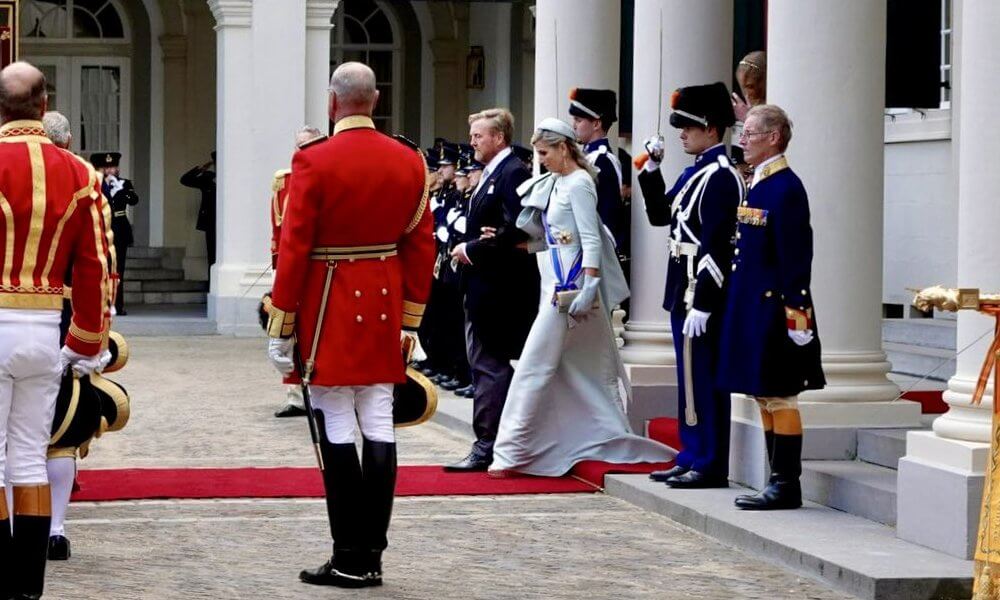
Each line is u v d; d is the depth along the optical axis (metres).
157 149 52.47
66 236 11.84
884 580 12.52
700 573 13.67
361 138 13.12
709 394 16.59
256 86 40.34
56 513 13.94
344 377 13.00
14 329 11.62
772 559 14.00
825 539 13.96
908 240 28.58
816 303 16.62
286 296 12.93
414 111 54.31
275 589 12.97
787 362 14.98
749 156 15.22
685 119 16.38
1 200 11.58
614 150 26.89
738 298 15.22
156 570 13.64
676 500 15.94
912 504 13.79
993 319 13.52
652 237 20.56
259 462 19.83
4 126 11.87
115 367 16.16
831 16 16.34
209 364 32.81
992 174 13.58
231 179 40.47
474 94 53.50
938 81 24.95
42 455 11.97
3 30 35.88
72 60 52.72
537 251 18.48
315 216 12.92
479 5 52.91
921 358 22.66
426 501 17.12
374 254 13.20
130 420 23.88
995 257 13.59
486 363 18.98
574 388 18.47
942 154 27.81
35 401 11.88
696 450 16.88
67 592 12.75
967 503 13.10
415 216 13.41
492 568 13.86
